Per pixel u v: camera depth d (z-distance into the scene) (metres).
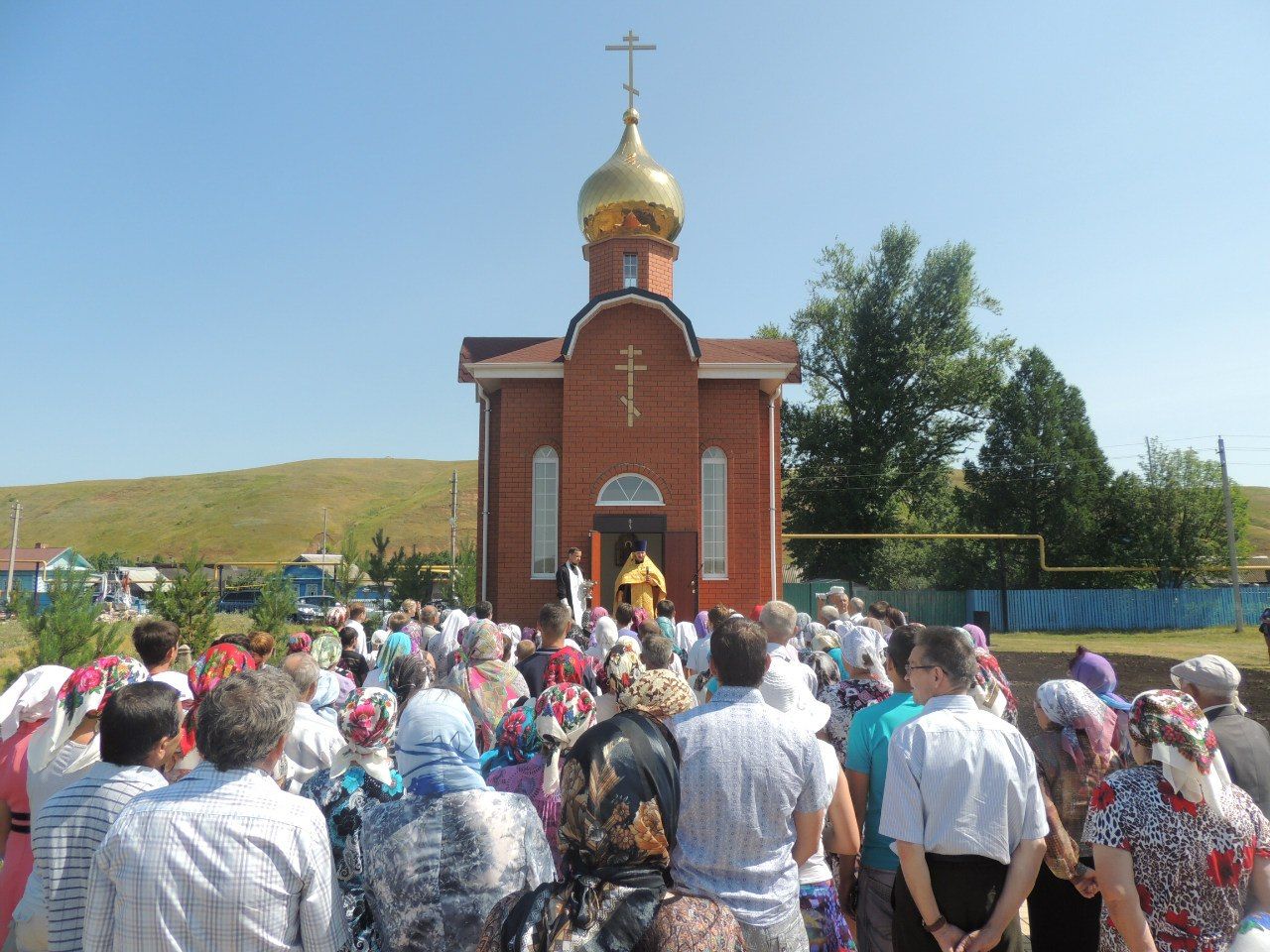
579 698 4.35
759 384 20.41
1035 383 44.06
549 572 19.55
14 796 4.19
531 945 2.34
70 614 14.93
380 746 3.65
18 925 3.55
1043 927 4.30
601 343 19.36
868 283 43.62
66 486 127.19
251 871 2.67
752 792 3.07
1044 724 4.45
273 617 20.23
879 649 5.44
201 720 2.86
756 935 2.98
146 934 2.62
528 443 19.83
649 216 23.27
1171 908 3.19
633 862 2.43
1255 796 4.08
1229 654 26.75
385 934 3.14
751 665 3.27
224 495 117.31
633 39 24.14
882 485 41.94
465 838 3.20
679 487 19.02
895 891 3.52
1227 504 37.47
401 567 26.92
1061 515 41.75
